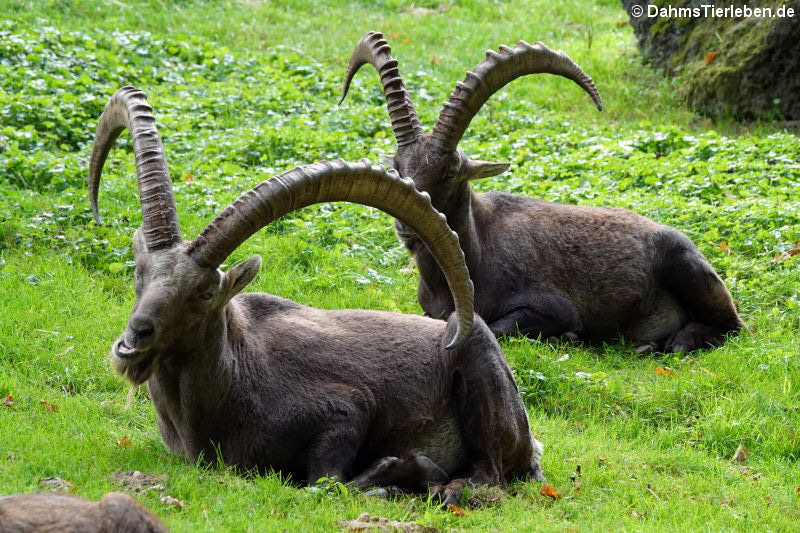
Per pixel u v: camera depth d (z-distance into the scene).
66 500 6.49
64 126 21.08
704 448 12.52
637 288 15.71
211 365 9.12
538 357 14.13
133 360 8.37
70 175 18.38
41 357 12.62
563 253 15.67
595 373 13.98
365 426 9.86
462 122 14.12
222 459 9.45
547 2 38.50
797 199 19.25
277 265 16.30
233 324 9.51
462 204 14.52
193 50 28.55
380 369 10.05
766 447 12.49
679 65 29.03
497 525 8.95
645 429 13.04
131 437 10.56
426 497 9.54
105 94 23.59
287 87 26.44
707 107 27.31
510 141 23.77
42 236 16.14
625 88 28.88
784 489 11.30
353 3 37.09
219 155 21.09
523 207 16.12
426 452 10.19
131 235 16.48
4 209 16.67
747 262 17.27
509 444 10.20
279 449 9.51
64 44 26.56
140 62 27.05
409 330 10.51
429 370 10.23
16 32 26.23
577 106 28.09
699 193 19.95
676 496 10.67
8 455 9.14
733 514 10.22
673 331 16.11
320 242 17.48
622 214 16.31
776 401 13.36
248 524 8.09
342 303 15.34
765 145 22.77
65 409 11.16
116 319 13.95
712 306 15.73
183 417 9.34
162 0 33.62
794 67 25.81
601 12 37.66
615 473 11.09
